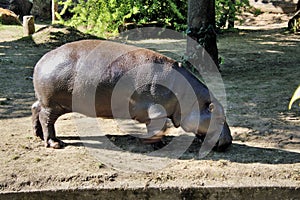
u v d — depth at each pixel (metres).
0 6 21.53
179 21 15.27
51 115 4.92
